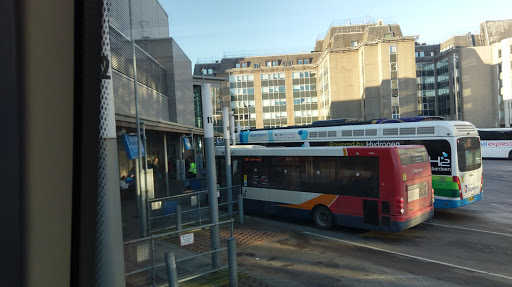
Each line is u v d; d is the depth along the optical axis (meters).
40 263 1.37
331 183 10.23
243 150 12.79
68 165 1.48
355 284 6.24
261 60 80.75
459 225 10.59
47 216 1.40
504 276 6.46
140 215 9.98
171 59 18.45
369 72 57.88
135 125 10.87
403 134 12.34
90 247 1.56
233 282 6.04
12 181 1.33
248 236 9.69
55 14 1.42
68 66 1.47
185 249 6.49
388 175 9.03
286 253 8.13
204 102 7.13
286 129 16.23
